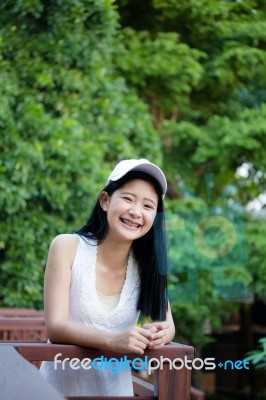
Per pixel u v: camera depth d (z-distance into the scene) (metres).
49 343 2.01
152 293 2.29
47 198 6.04
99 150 6.34
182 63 7.85
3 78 6.27
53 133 6.15
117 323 2.24
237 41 8.28
